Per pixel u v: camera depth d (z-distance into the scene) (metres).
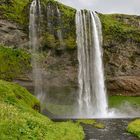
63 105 72.69
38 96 70.19
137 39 88.19
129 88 86.69
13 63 66.81
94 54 80.44
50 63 72.56
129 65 87.12
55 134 26.73
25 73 68.56
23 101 36.34
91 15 81.88
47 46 71.81
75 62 76.12
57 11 73.81
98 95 80.06
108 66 83.88
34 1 71.88
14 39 67.88
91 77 79.50
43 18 72.06
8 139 19.67
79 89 76.81
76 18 77.25
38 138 22.16
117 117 64.50
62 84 74.44
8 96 33.53
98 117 64.69
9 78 65.38
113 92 85.56
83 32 78.75
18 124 22.06
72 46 74.81
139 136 37.19
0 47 66.06
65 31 74.38
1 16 66.31
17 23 68.31
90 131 40.19
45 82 71.88
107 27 84.56
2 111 23.19
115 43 84.38
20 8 70.25
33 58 70.19
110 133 39.06
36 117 30.20
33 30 70.69
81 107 75.00
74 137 30.77
